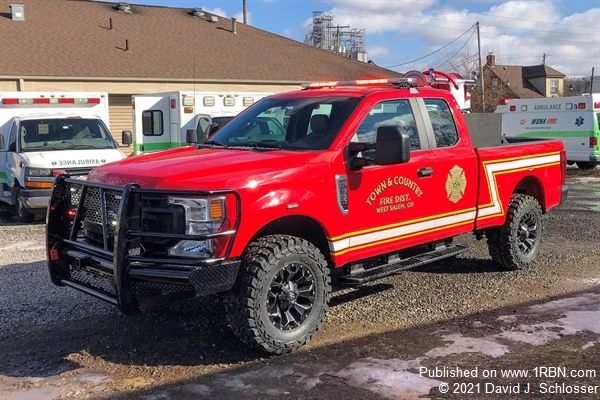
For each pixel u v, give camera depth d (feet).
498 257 24.36
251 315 15.34
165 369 15.34
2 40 67.77
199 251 14.85
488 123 26.73
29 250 29.19
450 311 19.69
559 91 190.80
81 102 42.47
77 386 14.42
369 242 18.28
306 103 19.43
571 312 19.35
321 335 17.60
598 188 54.49
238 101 50.60
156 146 50.03
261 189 15.44
